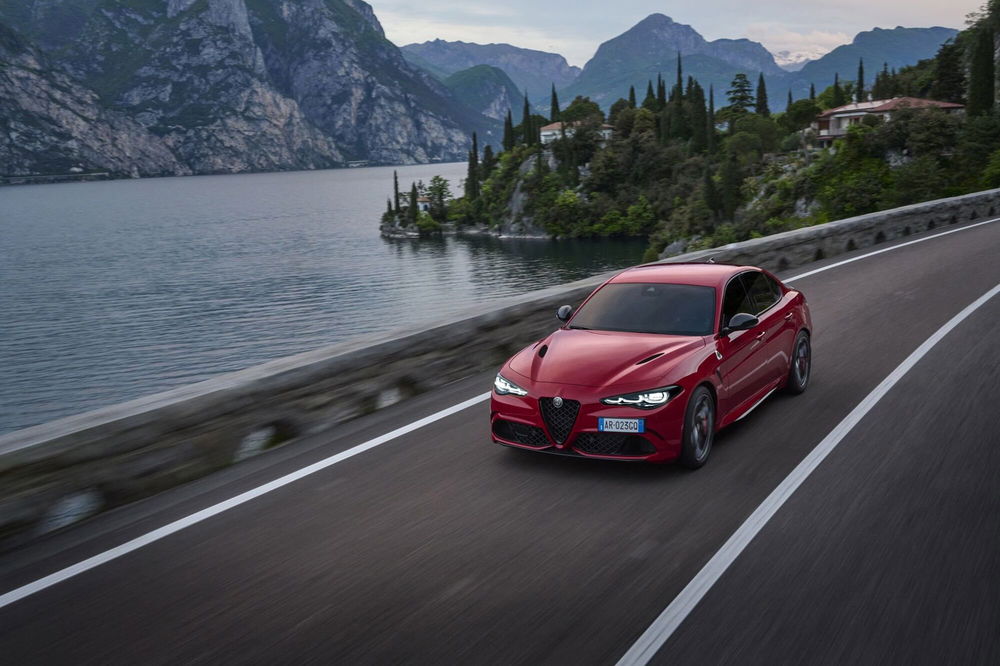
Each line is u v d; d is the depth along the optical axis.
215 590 4.06
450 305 132.88
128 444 5.42
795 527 4.55
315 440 6.61
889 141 107.00
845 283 13.89
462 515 4.96
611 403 5.41
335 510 5.11
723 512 4.83
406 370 7.81
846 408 6.89
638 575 4.04
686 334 6.06
